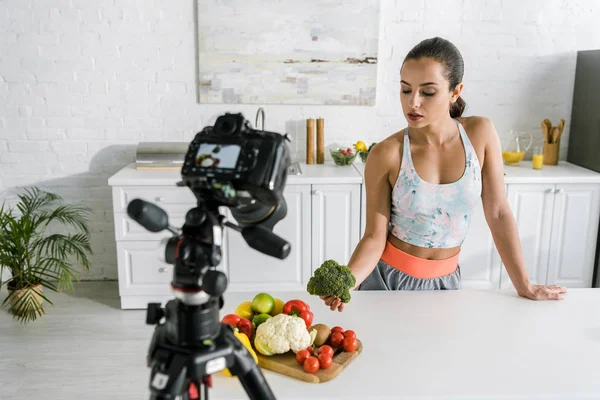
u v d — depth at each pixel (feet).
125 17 12.55
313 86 12.89
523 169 12.55
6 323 11.35
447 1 12.73
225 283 2.96
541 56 13.05
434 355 4.86
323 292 5.11
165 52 12.74
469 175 6.20
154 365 3.06
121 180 11.28
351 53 12.73
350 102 13.01
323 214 11.77
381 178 6.35
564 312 5.73
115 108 12.96
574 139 13.19
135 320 11.56
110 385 9.23
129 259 11.77
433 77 5.50
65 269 11.58
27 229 11.26
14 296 11.39
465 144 6.21
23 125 12.92
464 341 5.11
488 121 6.37
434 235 6.35
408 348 4.98
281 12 12.48
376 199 6.41
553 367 4.69
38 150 13.07
